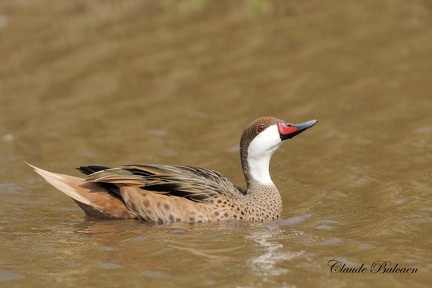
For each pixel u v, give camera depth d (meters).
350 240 12.41
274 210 13.65
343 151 16.83
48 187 15.18
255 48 22.16
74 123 18.36
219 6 24.88
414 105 18.92
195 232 12.84
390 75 20.55
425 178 15.20
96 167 13.64
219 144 17.27
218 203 13.30
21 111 18.98
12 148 17.02
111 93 19.89
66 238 12.66
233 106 19.16
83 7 24.92
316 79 20.44
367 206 14.02
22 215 13.78
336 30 23.12
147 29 23.42
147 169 13.46
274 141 13.78
